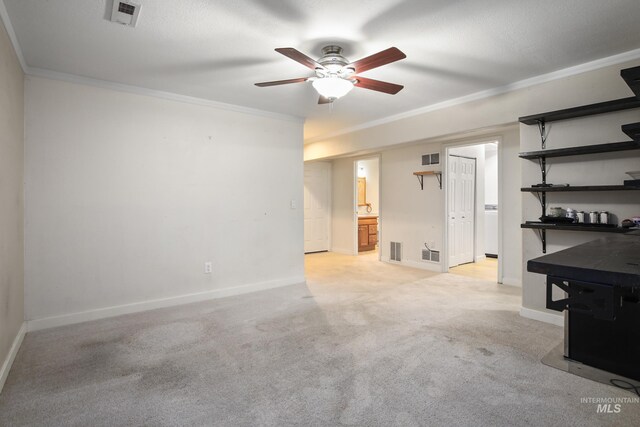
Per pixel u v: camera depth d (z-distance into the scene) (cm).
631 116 271
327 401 193
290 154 463
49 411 185
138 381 216
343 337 282
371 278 497
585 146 282
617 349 220
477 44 256
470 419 177
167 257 369
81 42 251
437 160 539
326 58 248
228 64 292
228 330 299
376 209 830
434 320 320
